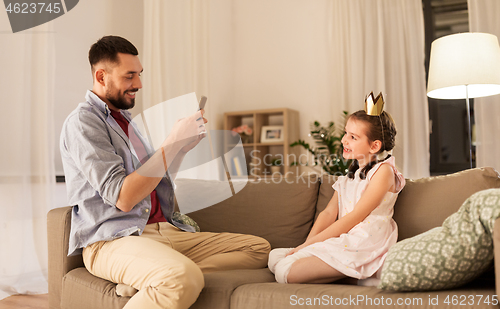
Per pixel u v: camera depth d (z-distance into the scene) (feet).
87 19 9.76
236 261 4.69
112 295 3.90
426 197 4.50
